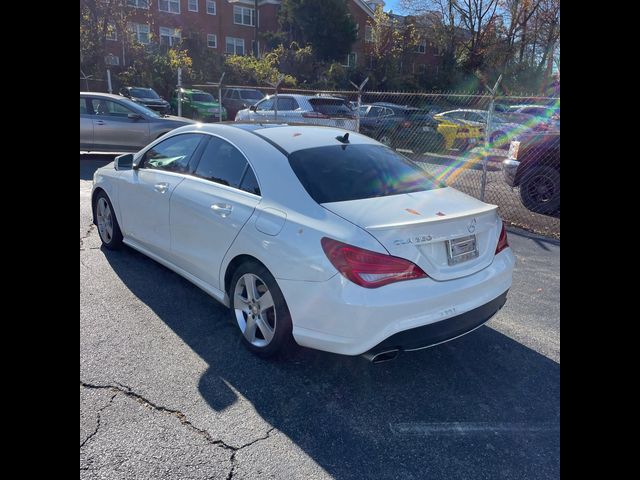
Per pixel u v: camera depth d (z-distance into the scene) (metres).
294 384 2.99
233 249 3.32
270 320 3.19
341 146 3.62
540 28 34.50
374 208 2.92
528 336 3.70
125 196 4.62
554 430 2.65
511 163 7.91
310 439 2.53
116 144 10.88
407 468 2.36
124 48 26.62
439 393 2.97
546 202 7.76
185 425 2.58
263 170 3.33
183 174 4.01
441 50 37.00
